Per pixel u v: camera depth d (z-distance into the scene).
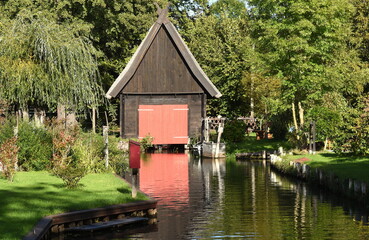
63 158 20.36
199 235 14.15
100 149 24.91
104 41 47.91
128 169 26.12
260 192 21.14
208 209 17.62
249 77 48.44
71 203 15.72
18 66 22.98
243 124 44.44
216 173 27.38
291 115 42.41
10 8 41.12
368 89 43.84
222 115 53.28
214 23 57.19
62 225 14.34
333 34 33.59
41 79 23.41
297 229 14.78
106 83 47.66
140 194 17.84
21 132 23.81
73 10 43.28
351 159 26.41
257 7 35.22
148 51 43.47
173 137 43.53
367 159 26.02
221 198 19.72
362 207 17.81
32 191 17.72
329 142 33.91
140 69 43.38
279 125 44.31
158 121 43.56
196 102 43.66
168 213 16.98
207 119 41.31
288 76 35.00
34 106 27.05
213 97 44.50
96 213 15.02
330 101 36.34
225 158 36.38
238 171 28.39
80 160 23.23
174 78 43.56
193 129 43.59
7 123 24.33
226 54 53.47
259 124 53.28
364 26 45.31
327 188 21.36
